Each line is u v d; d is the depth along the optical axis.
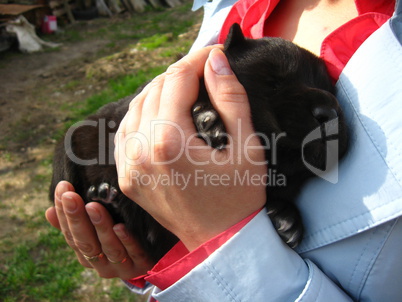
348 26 0.37
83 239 0.43
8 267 0.97
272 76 0.37
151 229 0.42
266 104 0.37
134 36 2.46
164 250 0.43
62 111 1.61
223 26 0.46
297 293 0.31
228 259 0.32
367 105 0.32
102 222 0.41
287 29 0.44
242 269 0.32
